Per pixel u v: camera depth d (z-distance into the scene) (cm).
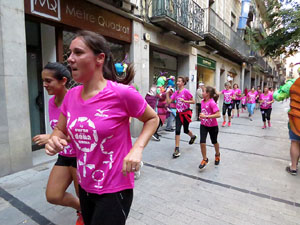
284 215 253
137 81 632
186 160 442
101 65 122
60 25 441
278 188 322
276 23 789
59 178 183
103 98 117
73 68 116
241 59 1594
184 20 774
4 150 339
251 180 350
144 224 232
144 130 133
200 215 250
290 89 375
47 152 127
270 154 493
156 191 307
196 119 998
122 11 554
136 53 622
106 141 119
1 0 320
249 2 1675
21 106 356
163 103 603
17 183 319
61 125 143
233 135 696
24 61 356
